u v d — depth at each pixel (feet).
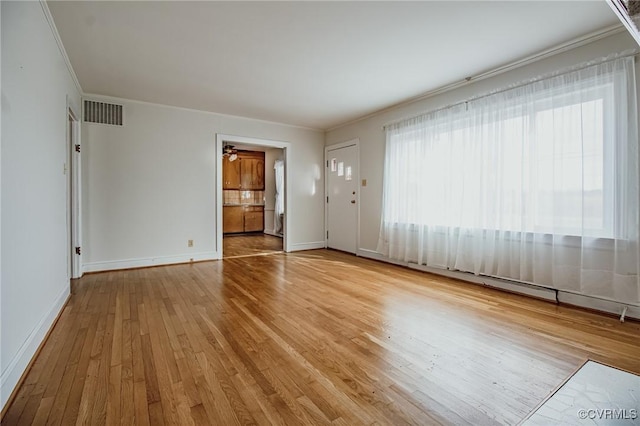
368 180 16.83
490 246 11.00
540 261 9.74
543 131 9.59
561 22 8.01
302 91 13.00
